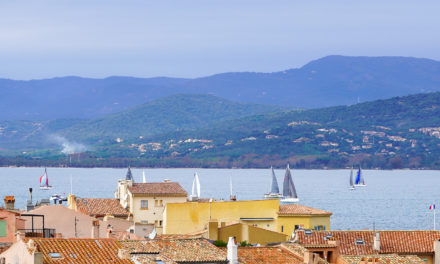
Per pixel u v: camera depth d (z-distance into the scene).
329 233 144.88
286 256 122.56
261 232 171.25
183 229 188.50
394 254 138.38
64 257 100.12
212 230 167.12
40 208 162.50
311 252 125.69
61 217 162.62
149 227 192.88
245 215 191.38
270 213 192.25
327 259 135.75
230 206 190.62
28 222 155.12
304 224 191.88
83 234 163.88
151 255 107.94
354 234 144.75
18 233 108.12
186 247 115.19
